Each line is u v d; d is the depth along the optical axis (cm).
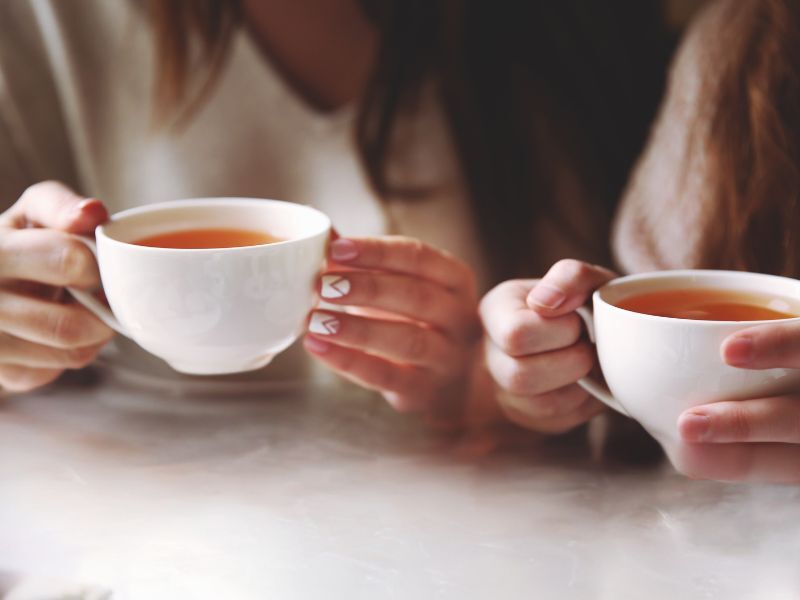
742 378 54
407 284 68
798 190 77
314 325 67
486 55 92
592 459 62
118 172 98
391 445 64
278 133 95
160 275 56
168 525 56
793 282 58
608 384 58
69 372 73
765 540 55
